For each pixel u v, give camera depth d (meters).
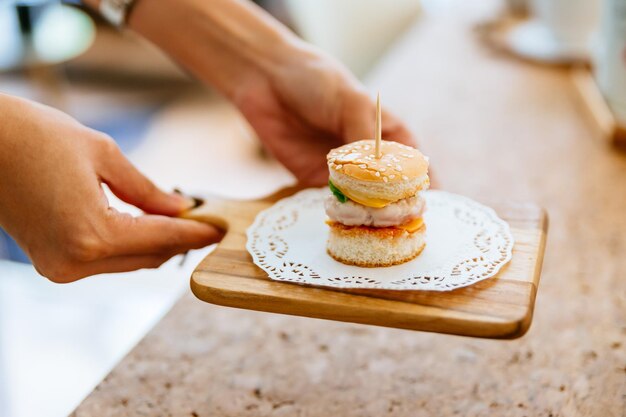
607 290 0.58
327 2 1.27
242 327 0.56
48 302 1.15
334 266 0.54
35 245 0.55
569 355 0.53
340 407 0.51
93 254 0.54
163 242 0.56
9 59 1.70
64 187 0.53
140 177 0.58
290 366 0.53
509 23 1.09
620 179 0.70
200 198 0.61
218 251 0.55
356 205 0.54
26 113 0.53
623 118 0.74
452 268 0.53
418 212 0.54
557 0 0.92
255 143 1.70
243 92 0.65
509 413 0.50
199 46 0.67
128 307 1.13
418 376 0.52
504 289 0.51
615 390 0.51
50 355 1.02
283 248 0.56
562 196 0.68
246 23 0.66
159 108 1.90
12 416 0.90
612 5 0.72
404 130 0.62
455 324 0.49
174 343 0.55
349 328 0.56
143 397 0.52
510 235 0.55
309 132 0.65
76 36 1.84
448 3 1.33
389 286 0.51
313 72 0.62
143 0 0.67
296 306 0.51
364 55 1.33
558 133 0.78
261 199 0.61
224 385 0.52
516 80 0.91
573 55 0.92
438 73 0.96
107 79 1.99
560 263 0.60
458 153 0.75
